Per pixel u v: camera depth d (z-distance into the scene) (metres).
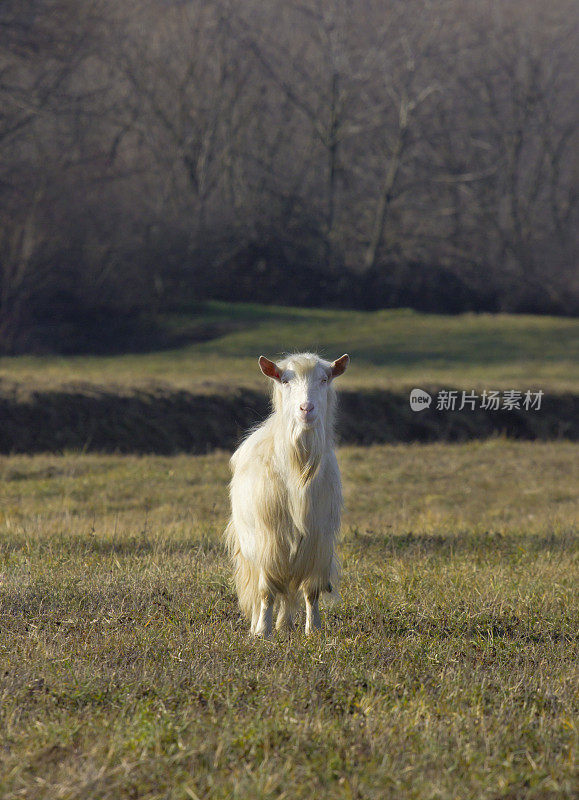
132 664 19.64
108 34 168.38
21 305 146.75
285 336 147.88
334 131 198.12
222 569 29.78
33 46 139.12
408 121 195.25
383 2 198.50
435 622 24.55
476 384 94.19
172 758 14.20
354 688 18.00
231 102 191.75
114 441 76.25
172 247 173.12
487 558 34.31
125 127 167.62
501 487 59.81
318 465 21.81
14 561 30.64
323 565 22.86
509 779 14.12
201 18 190.38
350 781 13.79
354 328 157.00
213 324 159.50
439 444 79.81
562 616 25.22
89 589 26.64
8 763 14.30
